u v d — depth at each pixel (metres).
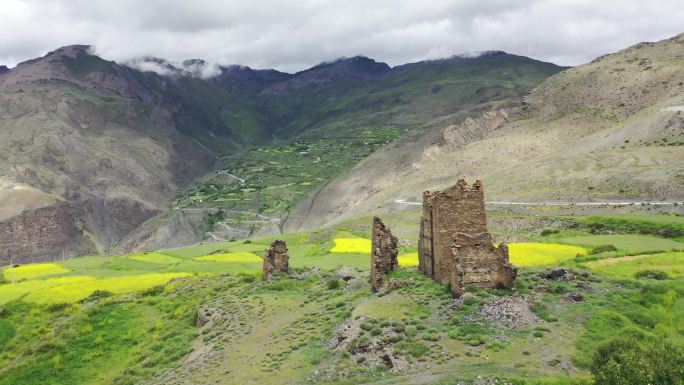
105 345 54.53
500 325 35.50
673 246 70.12
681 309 36.00
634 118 189.12
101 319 61.03
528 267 49.69
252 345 44.00
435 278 45.84
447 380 29.00
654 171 132.12
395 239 52.09
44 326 60.91
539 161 173.38
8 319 65.50
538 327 34.78
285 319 48.44
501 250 42.25
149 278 80.38
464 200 44.09
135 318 61.06
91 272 95.62
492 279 42.34
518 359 31.16
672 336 32.47
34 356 53.47
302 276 64.12
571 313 37.03
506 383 27.91
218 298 59.91
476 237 42.78
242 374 38.03
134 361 49.19
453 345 33.69
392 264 51.78
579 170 152.75
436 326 36.72
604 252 67.06
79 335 57.16
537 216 116.19
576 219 104.62
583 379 26.88
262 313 51.50
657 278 47.28
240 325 49.72
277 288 59.12
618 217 98.19
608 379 25.06
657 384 24.03
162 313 61.53
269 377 36.09
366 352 34.88
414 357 32.88
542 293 40.66
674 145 153.12
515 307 36.84
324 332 41.94
